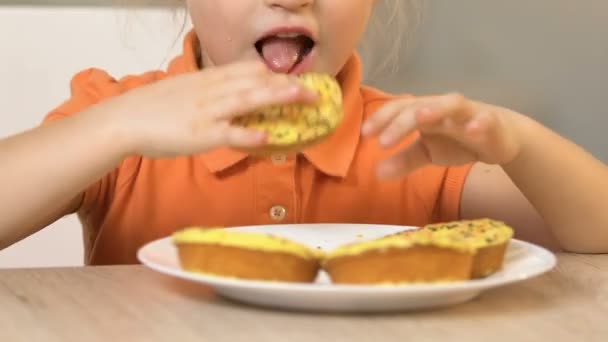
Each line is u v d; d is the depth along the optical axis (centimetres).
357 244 45
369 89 88
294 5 67
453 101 53
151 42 98
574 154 66
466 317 45
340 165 78
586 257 62
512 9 109
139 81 85
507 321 44
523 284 51
